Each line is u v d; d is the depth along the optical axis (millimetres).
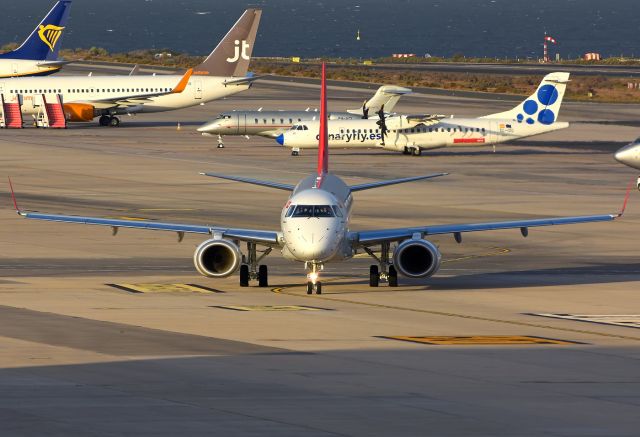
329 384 96188
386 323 131250
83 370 100875
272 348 113375
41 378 97250
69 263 188500
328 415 84688
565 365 106250
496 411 86750
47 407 86250
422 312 140875
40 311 137375
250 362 105688
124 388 93500
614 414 86188
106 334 120812
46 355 108188
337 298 152500
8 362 104438
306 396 91312
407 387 95375
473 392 93688
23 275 174125
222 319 132250
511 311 143000
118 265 186875
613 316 139625
